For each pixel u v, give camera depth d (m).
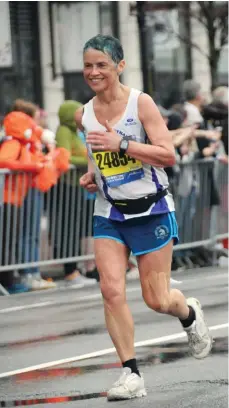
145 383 11.97
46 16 36.28
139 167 11.03
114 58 10.85
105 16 36.22
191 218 23.62
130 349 11.16
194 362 13.08
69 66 35.38
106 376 12.36
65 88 37.47
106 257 11.17
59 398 11.27
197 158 23.67
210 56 34.44
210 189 24.02
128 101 10.95
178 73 40.47
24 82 36.81
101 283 11.17
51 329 15.80
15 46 36.25
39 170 20.73
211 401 10.95
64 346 14.39
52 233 21.52
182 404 10.83
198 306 11.95
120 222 11.15
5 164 20.45
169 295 11.42
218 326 15.59
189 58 40.50
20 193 20.77
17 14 36.12
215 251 24.31
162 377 12.27
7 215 20.69
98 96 11.03
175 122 23.41
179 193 23.31
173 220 11.32
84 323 16.27
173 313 11.64
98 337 15.01
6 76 36.44
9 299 19.39
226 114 24.59
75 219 21.81
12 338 15.14
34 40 36.53
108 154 11.01
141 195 11.09
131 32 37.75
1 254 20.70
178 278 21.44
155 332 15.26
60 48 35.22
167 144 10.91
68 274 21.78
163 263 11.29
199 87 24.72
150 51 33.62
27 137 20.56
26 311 17.73
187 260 23.84
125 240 11.25
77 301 18.77
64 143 21.36
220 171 24.31
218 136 24.14
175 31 38.34
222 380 12.01
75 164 21.56
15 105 20.56
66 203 21.64
